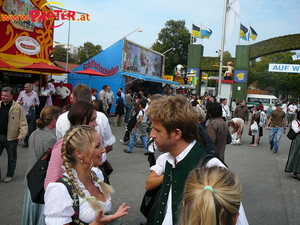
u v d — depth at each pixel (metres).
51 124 3.05
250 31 33.00
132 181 5.64
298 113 6.48
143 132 7.97
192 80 33.19
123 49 17.91
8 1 12.75
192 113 1.79
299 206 4.78
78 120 2.70
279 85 55.28
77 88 3.46
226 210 1.13
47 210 1.68
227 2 16.30
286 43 30.41
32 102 8.47
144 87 23.36
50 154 2.49
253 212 4.46
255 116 10.85
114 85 18.09
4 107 5.32
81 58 52.31
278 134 9.38
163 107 1.78
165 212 1.82
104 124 3.27
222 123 4.44
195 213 1.14
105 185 2.05
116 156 7.75
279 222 4.12
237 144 11.12
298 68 30.28
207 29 32.81
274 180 6.32
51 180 2.20
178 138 1.78
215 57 32.88
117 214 1.80
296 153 6.38
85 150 1.80
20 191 4.84
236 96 32.16
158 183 2.08
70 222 1.70
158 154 4.04
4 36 12.80
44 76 15.40
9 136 5.29
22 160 6.82
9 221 3.75
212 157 1.75
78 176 1.86
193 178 1.26
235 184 1.21
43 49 14.62
